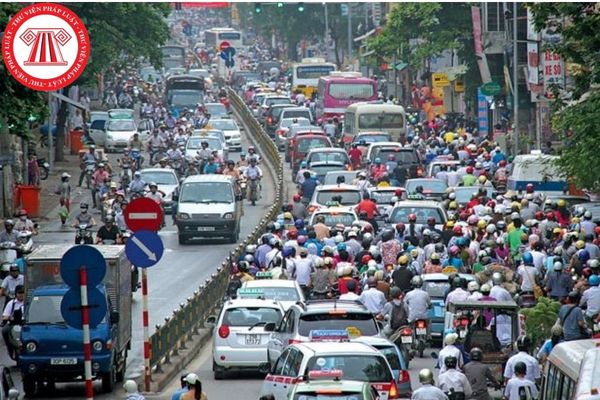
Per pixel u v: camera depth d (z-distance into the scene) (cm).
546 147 11562
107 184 11519
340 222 8388
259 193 12825
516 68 11875
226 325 5734
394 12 15875
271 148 15175
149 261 5122
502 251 6938
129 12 14038
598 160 6072
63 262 3978
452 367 4334
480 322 5100
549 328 5222
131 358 6256
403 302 5828
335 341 4256
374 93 16700
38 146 15775
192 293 8006
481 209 8181
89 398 4066
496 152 10856
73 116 16725
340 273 6356
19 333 5591
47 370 5316
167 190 11662
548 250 7156
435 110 16550
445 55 17262
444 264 6875
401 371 4375
